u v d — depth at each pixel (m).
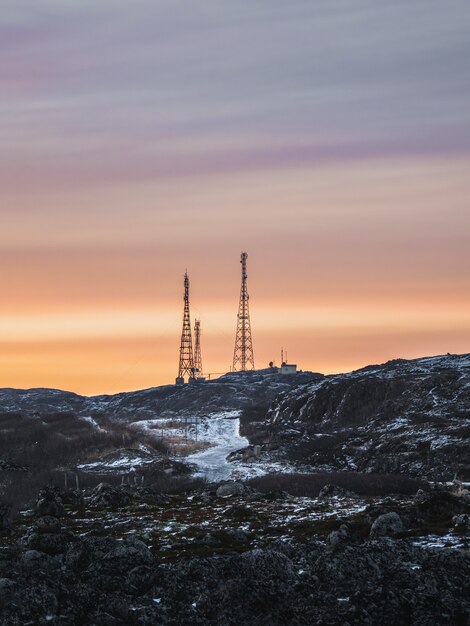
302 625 79.44
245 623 80.00
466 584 85.12
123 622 79.62
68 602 80.94
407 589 83.69
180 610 82.50
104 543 102.06
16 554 101.81
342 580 86.31
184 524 135.50
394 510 128.75
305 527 126.81
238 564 90.19
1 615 77.56
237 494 174.38
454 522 117.62
